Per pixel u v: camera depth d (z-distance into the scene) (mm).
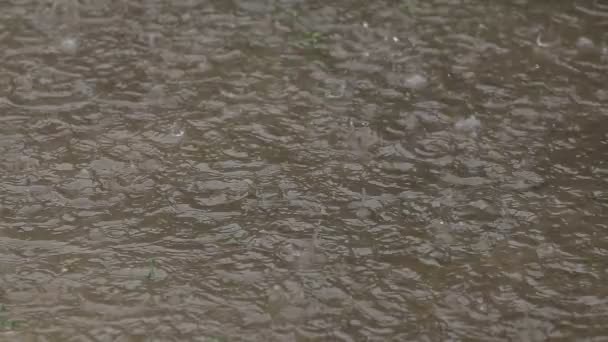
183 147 4652
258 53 5352
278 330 3688
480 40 5480
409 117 4895
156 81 5102
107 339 3615
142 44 5387
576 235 4180
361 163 4594
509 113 4930
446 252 4086
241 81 5129
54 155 4574
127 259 4000
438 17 5668
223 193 4379
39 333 3631
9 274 3908
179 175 4480
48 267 3949
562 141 4742
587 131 4805
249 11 5695
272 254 4047
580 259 4062
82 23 5543
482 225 4230
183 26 5547
